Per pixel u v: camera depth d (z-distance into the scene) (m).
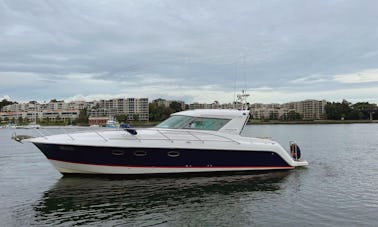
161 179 14.53
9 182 14.35
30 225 9.27
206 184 13.86
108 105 180.25
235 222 9.66
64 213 10.24
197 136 15.45
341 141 41.56
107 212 10.34
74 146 13.77
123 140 14.16
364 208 10.98
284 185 14.01
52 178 15.11
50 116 171.25
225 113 16.42
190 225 9.40
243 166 16.02
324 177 15.73
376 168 18.62
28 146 33.12
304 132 72.44
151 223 9.48
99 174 14.41
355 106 174.50
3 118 175.50
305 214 10.35
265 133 66.44
